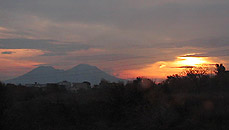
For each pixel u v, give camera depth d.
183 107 33.03
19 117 31.06
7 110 29.39
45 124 32.06
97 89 41.97
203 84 45.56
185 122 29.56
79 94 41.09
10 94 31.78
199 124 28.56
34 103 36.34
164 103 34.00
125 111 34.69
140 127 30.12
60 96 39.06
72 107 36.19
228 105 32.31
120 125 32.16
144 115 32.56
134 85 37.38
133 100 35.84
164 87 42.44
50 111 34.97
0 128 27.67
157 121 30.33
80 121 33.72
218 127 27.19
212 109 31.58
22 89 45.06
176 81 45.50
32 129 29.38
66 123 33.06
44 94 45.97
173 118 30.34
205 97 35.12
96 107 36.56
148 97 35.78
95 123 33.16
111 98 36.25
